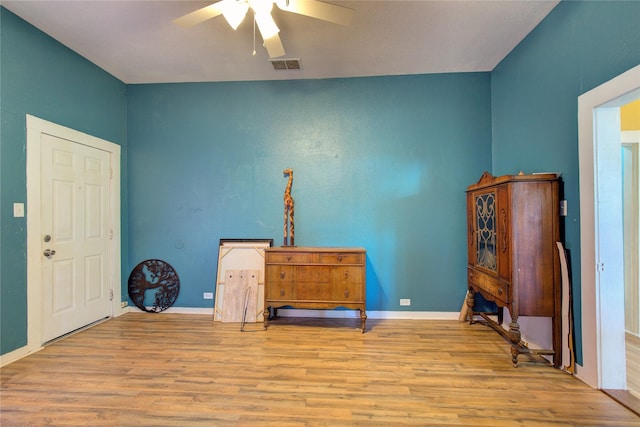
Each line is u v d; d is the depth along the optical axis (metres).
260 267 3.48
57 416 1.75
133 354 2.53
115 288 3.49
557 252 2.26
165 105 3.66
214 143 3.64
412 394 1.97
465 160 3.42
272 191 3.59
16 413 1.77
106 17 2.45
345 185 3.52
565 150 2.27
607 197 2.00
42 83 2.67
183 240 3.65
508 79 3.04
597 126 2.01
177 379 2.14
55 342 2.76
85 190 3.13
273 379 2.15
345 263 3.05
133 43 2.83
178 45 2.86
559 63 2.32
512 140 2.98
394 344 2.74
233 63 3.20
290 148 3.57
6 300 2.38
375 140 3.50
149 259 3.67
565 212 2.27
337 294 3.06
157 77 3.53
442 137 3.44
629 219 2.90
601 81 1.94
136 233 3.68
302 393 1.98
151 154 3.67
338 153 3.53
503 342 2.79
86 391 2.00
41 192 2.66
